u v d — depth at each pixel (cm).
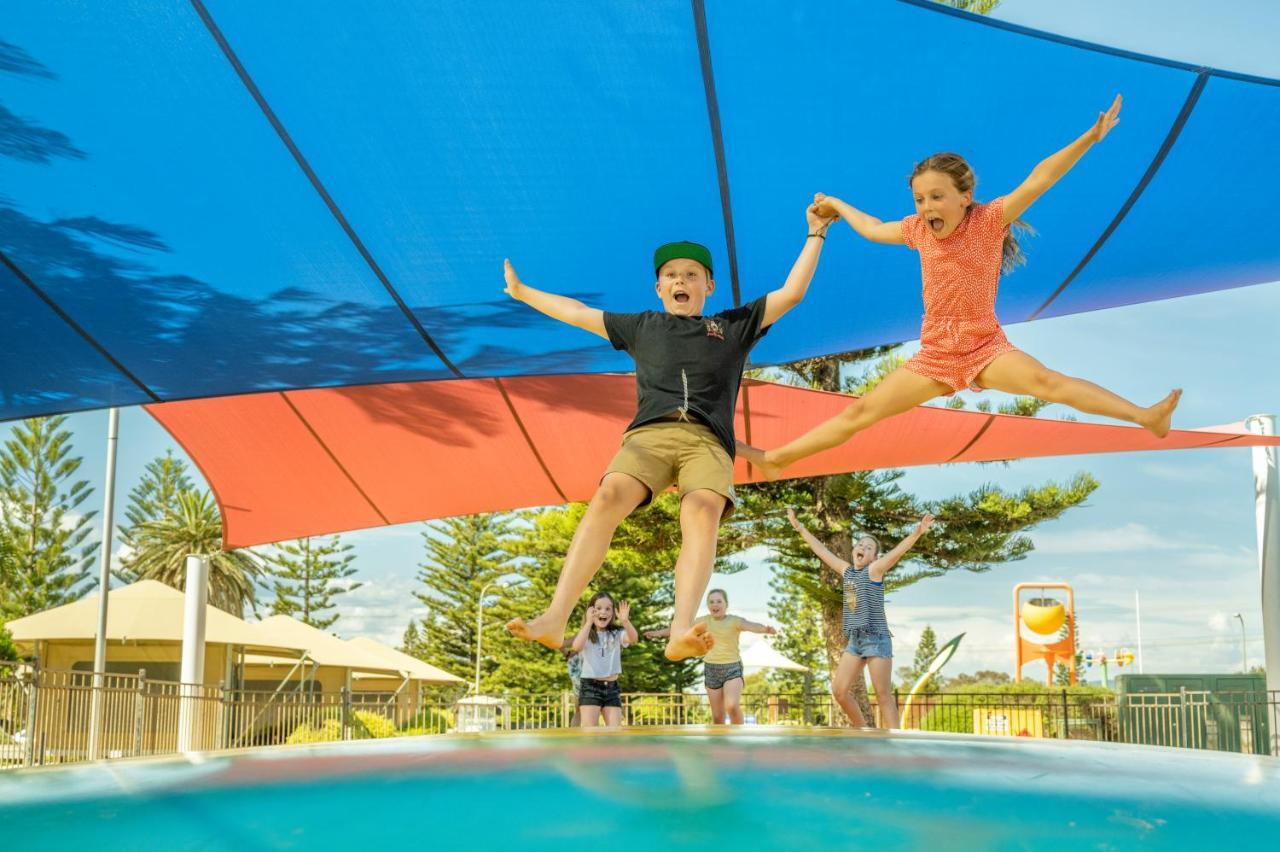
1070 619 1941
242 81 471
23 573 3622
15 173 524
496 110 493
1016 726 1496
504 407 905
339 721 1463
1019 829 122
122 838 123
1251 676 1373
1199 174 567
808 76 481
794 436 966
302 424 925
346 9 430
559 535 2614
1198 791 145
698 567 287
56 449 3722
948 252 362
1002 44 465
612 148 522
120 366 726
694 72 473
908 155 543
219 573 3922
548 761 163
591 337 702
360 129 502
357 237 583
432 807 132
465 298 648
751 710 1688
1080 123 523
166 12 431
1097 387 329
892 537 1667
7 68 459
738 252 623
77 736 1018
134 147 510
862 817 126
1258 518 1205
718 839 118
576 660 870
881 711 715
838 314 713
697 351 325
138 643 2281
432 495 1075
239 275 613
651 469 306
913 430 966
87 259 594
